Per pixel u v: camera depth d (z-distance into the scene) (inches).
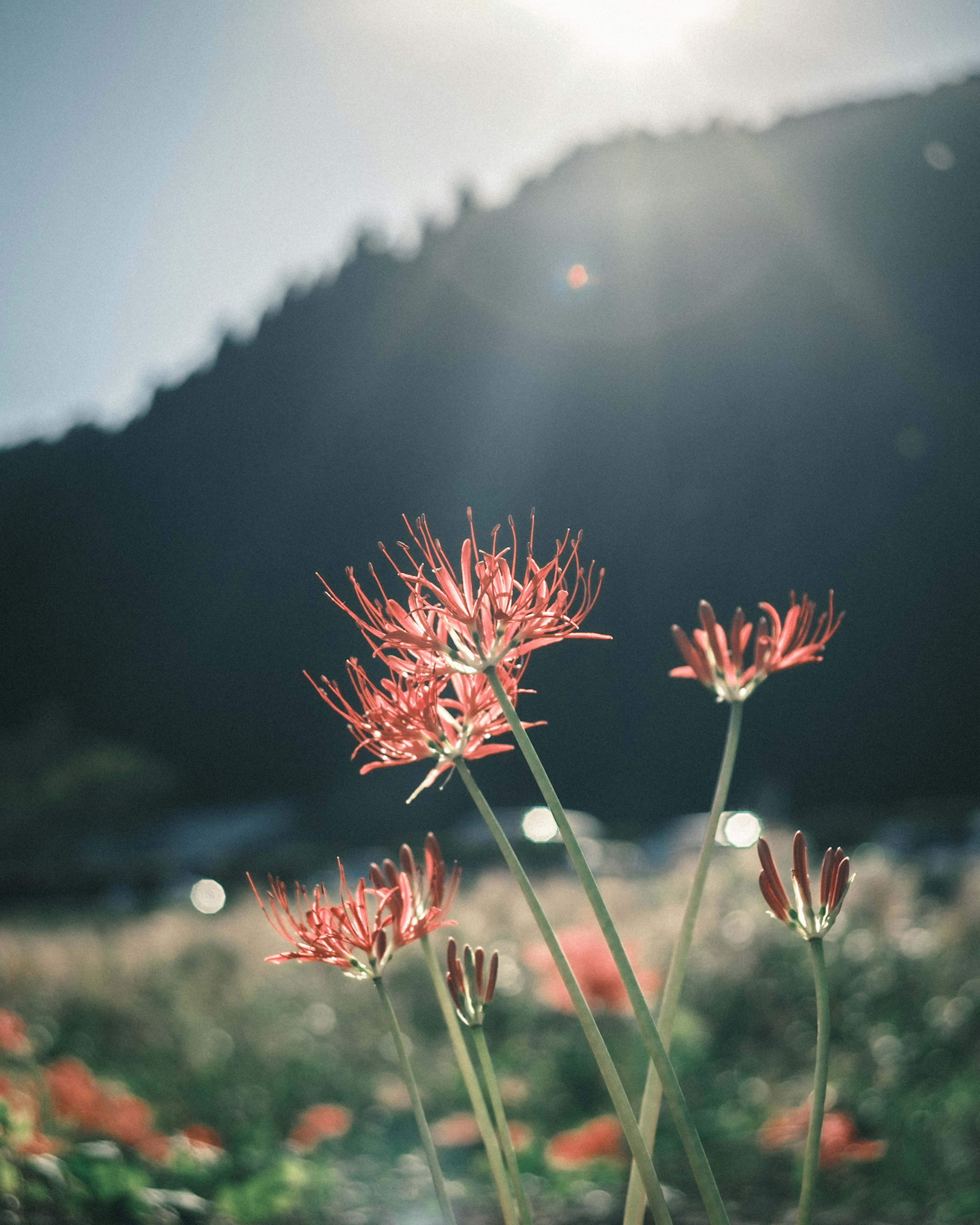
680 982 39.4
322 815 1477.6
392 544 2417.6
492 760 1707.7
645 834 820.0
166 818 1321.4
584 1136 132.4
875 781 1638.8
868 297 2240.4
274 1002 235.9
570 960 155.6
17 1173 83.4
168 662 2477.9
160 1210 87.8
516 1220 38.9
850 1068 176.2
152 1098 186.9
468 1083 40.3
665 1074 32.4
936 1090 161.8
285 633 2405.3
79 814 1206.3
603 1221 119.3
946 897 263.3
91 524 2839.6
